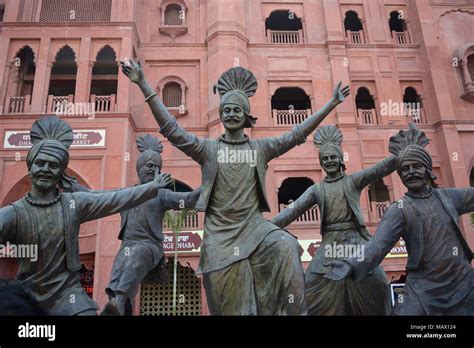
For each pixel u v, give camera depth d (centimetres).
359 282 438
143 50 2259
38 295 334
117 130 1892
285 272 340
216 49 2216
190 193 485
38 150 356
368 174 476
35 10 2155
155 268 490
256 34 2364
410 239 384
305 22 2427
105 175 1827
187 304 1911
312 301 450
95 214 364
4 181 1809
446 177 2120
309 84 2286
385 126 2189
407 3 2531
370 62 2353
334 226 474
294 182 2408
